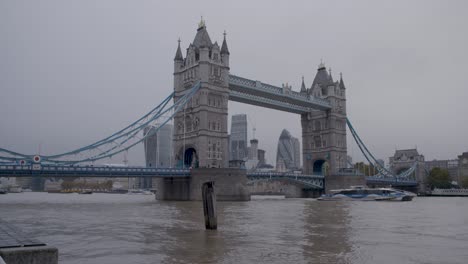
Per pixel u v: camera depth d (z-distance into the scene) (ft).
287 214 147.74
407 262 59.26
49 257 35.81
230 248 70.64
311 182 388.98
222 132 309.22
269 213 153.17
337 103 424.87
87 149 267.39
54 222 115.55
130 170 259.80
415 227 103.65
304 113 431.02
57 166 237.45
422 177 565.12
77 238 82.64
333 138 410.93
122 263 58.39
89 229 98.02
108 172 252.62
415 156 577.43
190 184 277.23
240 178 288.51
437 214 149.18
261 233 90.58
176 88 323.98
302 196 422.41
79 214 146.20
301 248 70.74
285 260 60.59
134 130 289.74
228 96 326.24
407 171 538.47
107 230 95.86
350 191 299.58
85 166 245.45
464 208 188.96
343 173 402.93
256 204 233.96
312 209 180.34
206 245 73.77
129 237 84.02
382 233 90.99
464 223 114.01
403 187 533.96
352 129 442.09
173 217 132.67
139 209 175.73
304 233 90.79
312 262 59.21
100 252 66.95
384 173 500.74
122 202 256.52
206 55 305.53
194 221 118.21
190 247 71.56
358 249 69.77
